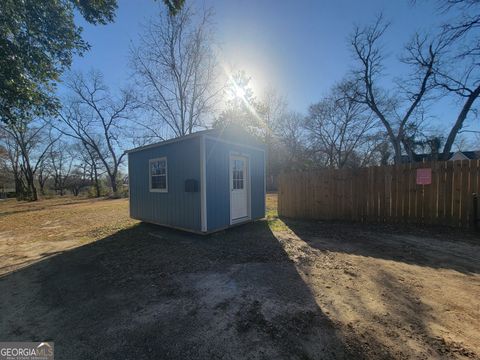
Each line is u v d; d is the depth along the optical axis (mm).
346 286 2912
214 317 2344
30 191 25734
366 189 6484
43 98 6578
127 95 19172
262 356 1809
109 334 2131
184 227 5949
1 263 4188
